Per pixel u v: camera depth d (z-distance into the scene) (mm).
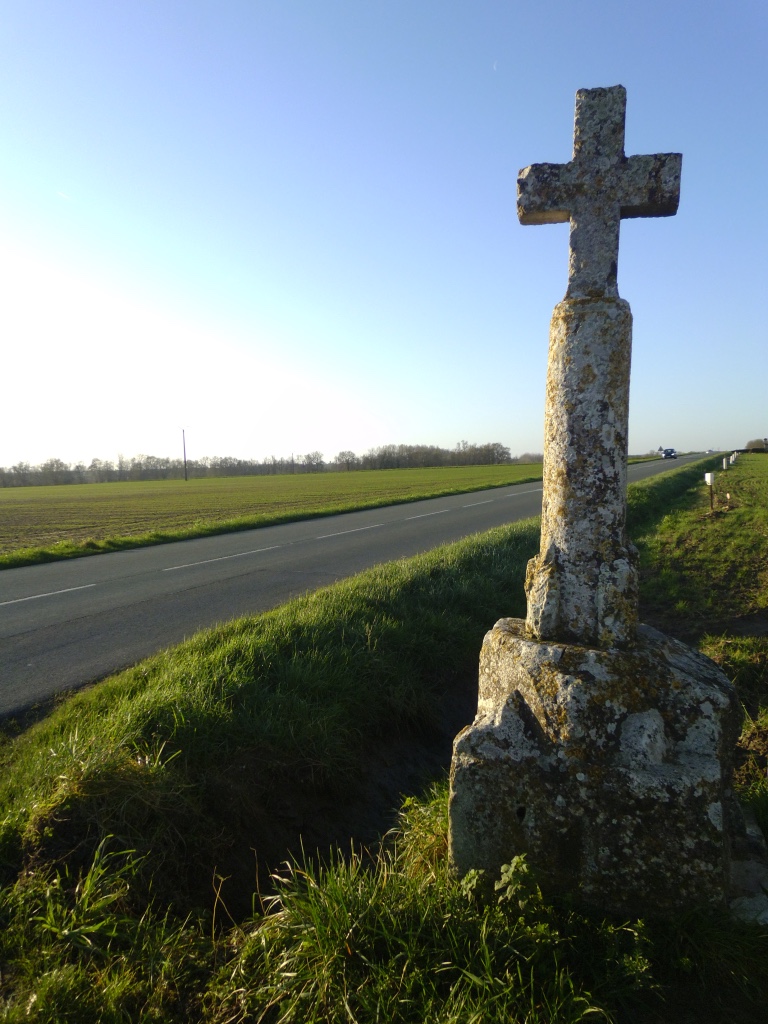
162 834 3418
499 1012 2285
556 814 2883
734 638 7188
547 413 3299
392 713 5648
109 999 2402
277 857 3924
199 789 3873
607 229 3135
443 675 6559
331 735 4816
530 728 3004
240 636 6266
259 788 4203
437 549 11516
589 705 2926
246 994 2457
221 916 3354
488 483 41250
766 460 66438
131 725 4270
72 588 10938
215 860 3584
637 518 18156
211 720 4500
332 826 4379
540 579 3244
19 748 4445
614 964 2553
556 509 3223
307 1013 2354
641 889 2803
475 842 2984
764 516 17703
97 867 2980
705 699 2930
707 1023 2402
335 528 19297
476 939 2609
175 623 8250
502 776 2949
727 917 2732
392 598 7652
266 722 4676
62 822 3174
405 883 2986
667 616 8594
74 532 22875
